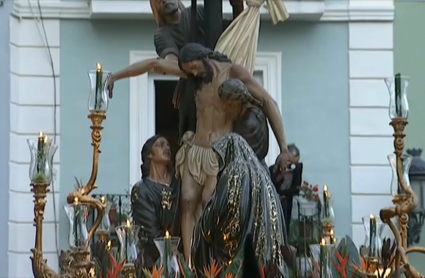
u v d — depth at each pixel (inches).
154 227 427.2
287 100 811.4
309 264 386.0
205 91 425.7
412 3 826.8
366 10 821.9
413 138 796.0
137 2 799.1
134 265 388.8
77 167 787.4
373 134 812.6
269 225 388.8
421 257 742.5
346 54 817.5
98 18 804.6
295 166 644.1
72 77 800.9
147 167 433.1
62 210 771.4
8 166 776.9
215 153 400.5
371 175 805.9
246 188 389.7
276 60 811.4
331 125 810.2
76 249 372.8
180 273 370.6
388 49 821.9
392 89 406.3
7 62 792.3
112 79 423.2
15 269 761.6
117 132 783.7
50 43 800.9
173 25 446.3
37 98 795.4
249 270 327.6
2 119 784.3
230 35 435.8
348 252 391.2
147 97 785.6
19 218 770.2
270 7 459.2
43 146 389.4
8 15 794.8
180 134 437.1
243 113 422.3
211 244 391.5
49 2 802.2
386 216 398.3
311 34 817.5
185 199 425.1
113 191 778.2
